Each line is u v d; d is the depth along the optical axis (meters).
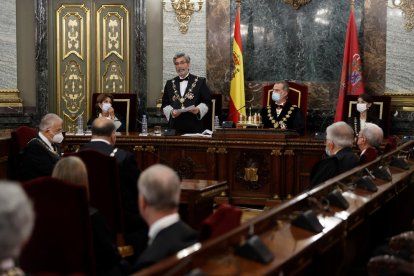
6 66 8.94
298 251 2.48
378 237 4.18
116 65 9.20
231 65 8.74
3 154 5.90
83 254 2.92
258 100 8.71
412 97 8.16
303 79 8.59
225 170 7.00
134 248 4.37
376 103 7.81
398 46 8.20
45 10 9.02
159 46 9.01
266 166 6.90
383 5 8.24
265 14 8.65
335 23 8.44
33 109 9.07
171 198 2.51
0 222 1.64
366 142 4.85
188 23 8.84
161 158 6.83
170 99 7.57
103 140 4.61
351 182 3.89
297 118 7.33
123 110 8.27
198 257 2.10
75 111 9.25
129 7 9.12
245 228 2.42
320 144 6.65
